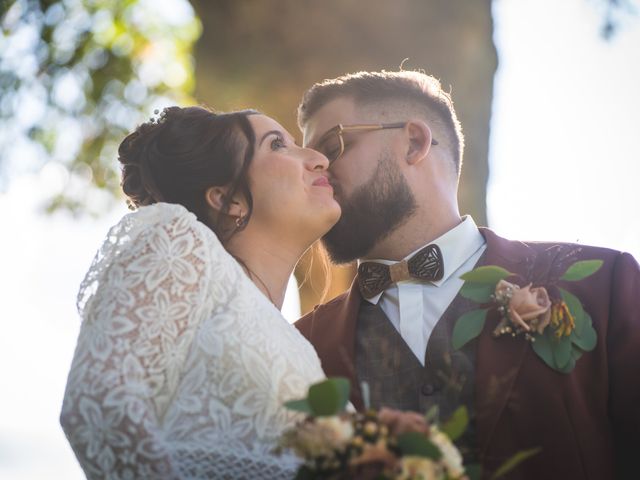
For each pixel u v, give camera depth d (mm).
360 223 3820
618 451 3414
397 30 5055
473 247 3795
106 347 3084
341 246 3852
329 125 3951
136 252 3229
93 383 3033
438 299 3670
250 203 3613
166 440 3076
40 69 7699
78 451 3027
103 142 8055
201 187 3646
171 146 3682
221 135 3664
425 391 3521
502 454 3365
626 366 3422
